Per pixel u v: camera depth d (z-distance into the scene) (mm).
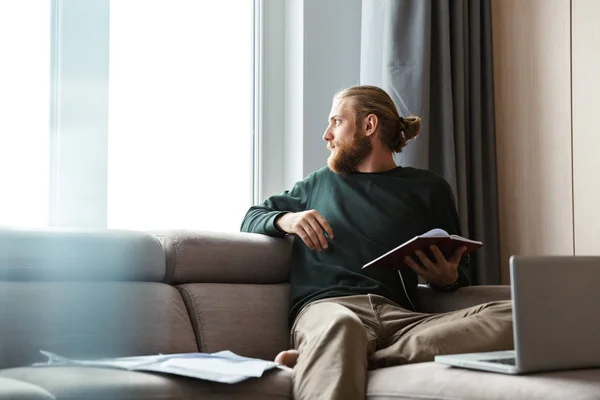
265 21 3119
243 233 2363
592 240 2873
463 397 1595
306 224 2289
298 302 2264
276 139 3125
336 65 3156
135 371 1658
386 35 3031
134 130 2811
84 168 1761
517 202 3125
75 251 1834
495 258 3166
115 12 2789
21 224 1953
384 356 1904
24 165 1977
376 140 2482
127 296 1938
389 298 2285
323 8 3137
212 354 1837
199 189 2955
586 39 2916
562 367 1646
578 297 1690
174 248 2172
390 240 2352
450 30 3154
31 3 2105
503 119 3189
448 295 2359
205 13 3008
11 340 1736
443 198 2473
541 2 3062
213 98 3012
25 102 2043
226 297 2184
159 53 2885
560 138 2984
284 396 1759
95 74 1778
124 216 2777
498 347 1901
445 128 3062
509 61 3172
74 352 1769
